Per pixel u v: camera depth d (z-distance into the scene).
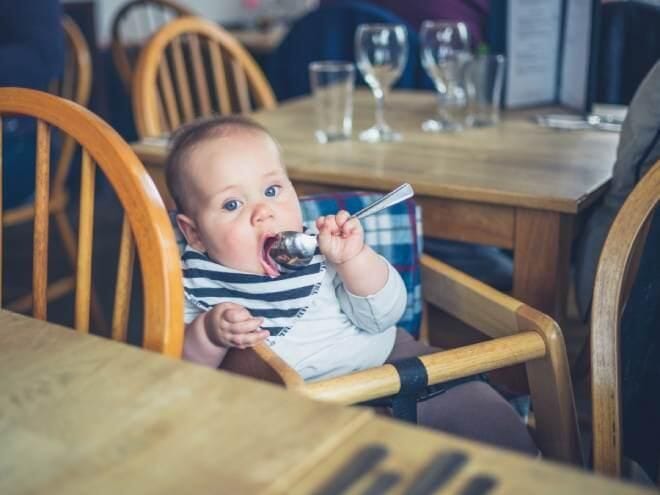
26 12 2.33
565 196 1.40
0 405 0.71
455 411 1.24
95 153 0.96
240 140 1.25
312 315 1.28
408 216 1.44
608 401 1.07
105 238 3.45
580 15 1.96
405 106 2.18
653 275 1.13
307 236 1.22
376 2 2.93
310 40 2.75
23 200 2.38
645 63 1.89
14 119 2.31
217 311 1.15
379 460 0.61
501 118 2.00
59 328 0.84
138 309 2.75
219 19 4.70
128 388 0.73
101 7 4.19
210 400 0.70
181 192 1.29
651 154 1.37
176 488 0.60
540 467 0.60
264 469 0.61
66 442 0.65
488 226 1.49
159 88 2.46
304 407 0.68
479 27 2.86
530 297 1.48
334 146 1.78
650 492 0.57
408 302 1.44
